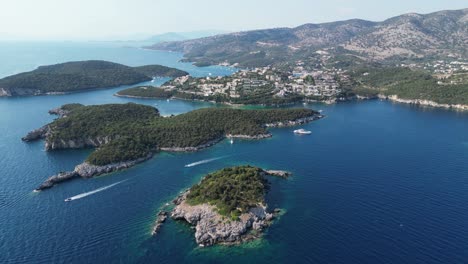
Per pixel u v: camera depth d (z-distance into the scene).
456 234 126.62
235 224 132.75
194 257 120.06
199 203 146.25
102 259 118.94
